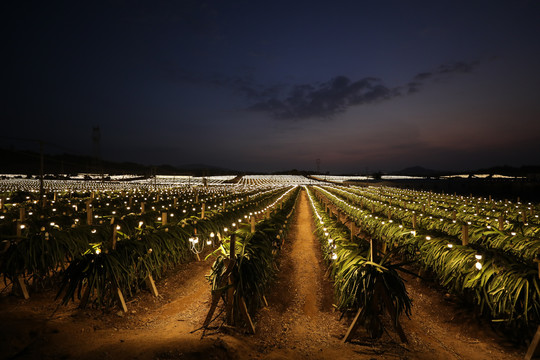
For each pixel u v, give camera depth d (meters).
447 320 6.09
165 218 9.56
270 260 7.70
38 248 6.69
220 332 5.23
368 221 14.99
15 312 5.41
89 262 5.94
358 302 5.33
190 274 8.96
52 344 4.44
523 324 5.11
